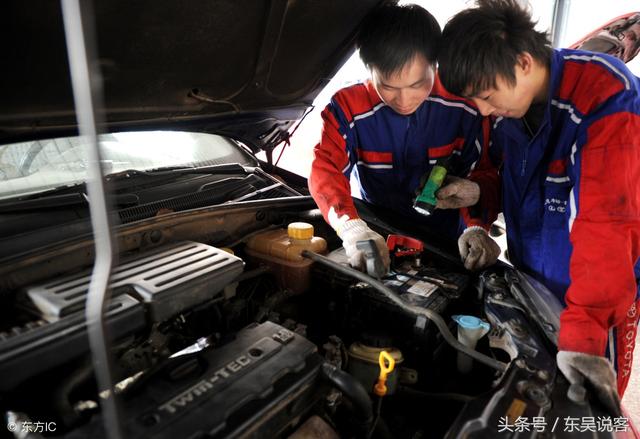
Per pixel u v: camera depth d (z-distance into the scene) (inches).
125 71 43.8
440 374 44.6
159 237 46.5
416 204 54.3
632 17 65.8
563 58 43.2
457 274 50.6
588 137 39.6
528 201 50.1
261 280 49.7
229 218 53.7
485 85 38.4
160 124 52.8
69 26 15.0
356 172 67.6
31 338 27.4
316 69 60.9
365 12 52.0
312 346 35.0
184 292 33.8
